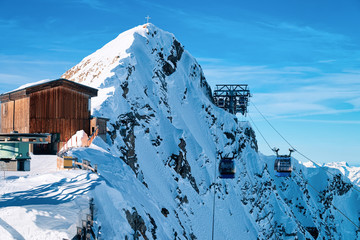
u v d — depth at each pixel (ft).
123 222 61.05
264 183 437.58
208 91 422.00
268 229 391.04
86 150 107.34
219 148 358.02
